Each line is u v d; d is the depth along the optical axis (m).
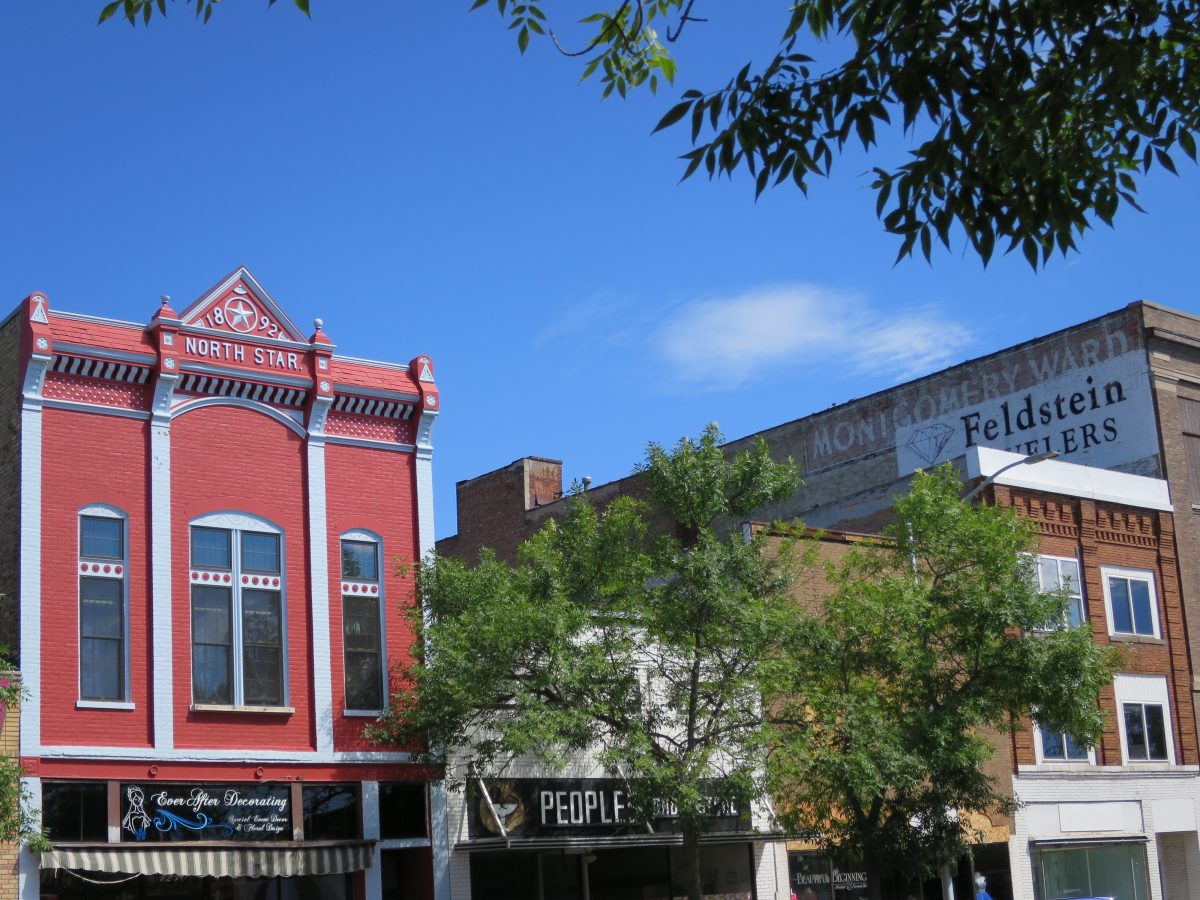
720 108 10.84
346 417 30.45
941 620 29.39
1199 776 43.69
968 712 28.31
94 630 26.38
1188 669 44.19
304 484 29.48
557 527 29.78
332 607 29.27
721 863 32.62
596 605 28.33
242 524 28.53
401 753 29.20
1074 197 11.05
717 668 28.30
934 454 48.59
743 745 27.09
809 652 28.89
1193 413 45.88
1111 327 45.88
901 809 28.86
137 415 27.69
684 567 28.08
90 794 25.48
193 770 26.66
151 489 27.44
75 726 25.66
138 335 28.00
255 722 27.73
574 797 30.72
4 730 24.73
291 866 26.97
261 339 29.33
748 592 28.00
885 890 35.28
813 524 44.69
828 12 10.81
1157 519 44.44
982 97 10.36
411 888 29.27
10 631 25.83
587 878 30.83
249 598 28.33
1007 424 47.44
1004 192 10.83
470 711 26.86
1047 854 39.56
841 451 51.03
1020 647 29.17
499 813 29.61
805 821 29.23
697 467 28.84
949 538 30.48
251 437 29.03
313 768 28.08
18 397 26.59
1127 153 11.54
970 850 30.11
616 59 12.69
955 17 10.56
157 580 27.09
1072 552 42.22
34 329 26.53
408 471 31.06
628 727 26.72
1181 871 43.34
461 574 28.05
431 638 27.48
